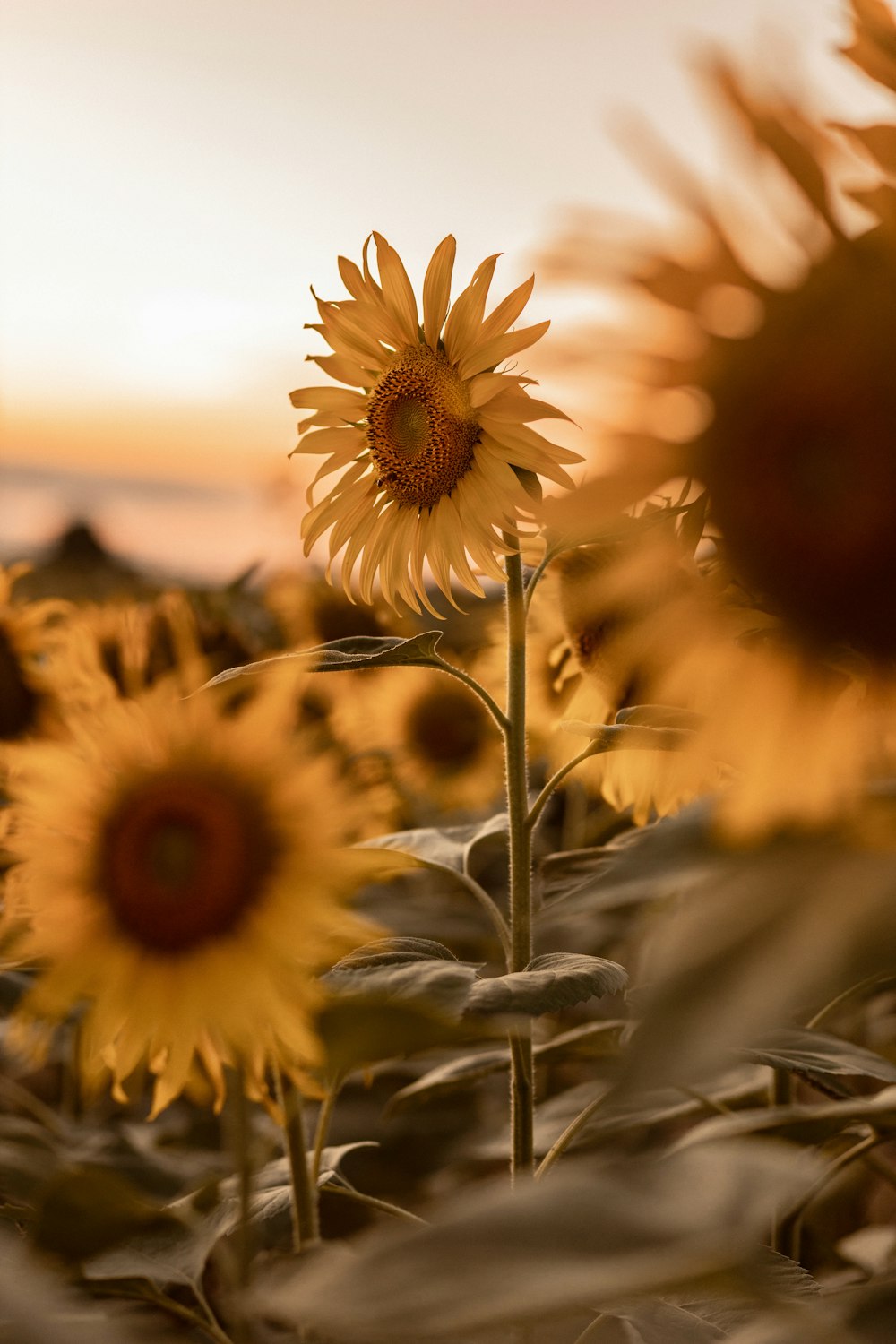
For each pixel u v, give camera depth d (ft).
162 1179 4.49
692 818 1.79
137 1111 5.34
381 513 3.42
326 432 3.45
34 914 3.11
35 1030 3.28
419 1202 4.75
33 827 3.13
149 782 3.12
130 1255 3.18
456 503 3.30
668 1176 1.81
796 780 1.82
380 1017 2.25
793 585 1.77
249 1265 2.94
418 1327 1.45
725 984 1.34
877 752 1.83
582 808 5.52
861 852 1.51
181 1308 3.08
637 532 1.88
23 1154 4.45
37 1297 2.21
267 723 3.17
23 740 4.47
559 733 4.06
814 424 1.62
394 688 6.23
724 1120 3.50
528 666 4.33
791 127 1.60
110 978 3.09
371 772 4.38
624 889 1.65
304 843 3.11
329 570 3.51
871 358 1.61
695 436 1.65
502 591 4.20
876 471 1.62
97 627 4.14
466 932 5.00
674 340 1.63
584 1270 1.53
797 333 1.61
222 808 3.09
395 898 5.36
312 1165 3.58
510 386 3.20
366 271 3.35
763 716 1.88
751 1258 1.72
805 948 1.36
